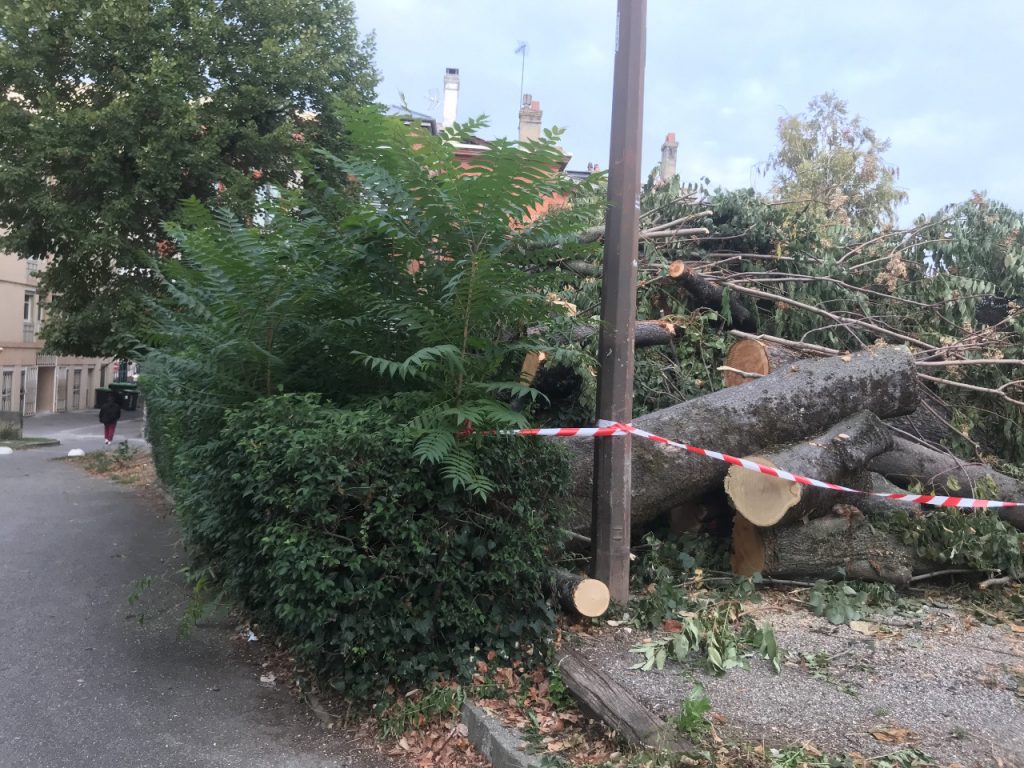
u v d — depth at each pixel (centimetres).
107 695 430
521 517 412
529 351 467
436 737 373
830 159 2688
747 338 690
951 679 381
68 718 400
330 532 378
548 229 427
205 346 518
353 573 380
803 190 1792
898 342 773
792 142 2908
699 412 562
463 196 403
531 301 419
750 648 419
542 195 409
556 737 346
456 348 386
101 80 1452
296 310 479
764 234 807
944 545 534
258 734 389
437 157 412
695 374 719
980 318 845
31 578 676
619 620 462
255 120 1552
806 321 780
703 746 309
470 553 404
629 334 482
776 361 679
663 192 845
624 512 481
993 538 531
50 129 1348
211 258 473
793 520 530
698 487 554
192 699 429
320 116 1586
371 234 454
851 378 596
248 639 525
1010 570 536
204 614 550
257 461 394
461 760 357
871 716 337
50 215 1382
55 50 1443
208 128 1452
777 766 291
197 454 521
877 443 585
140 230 1458
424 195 411
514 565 404
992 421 734
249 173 1520
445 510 392
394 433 385
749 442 558
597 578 481
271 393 491
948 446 731
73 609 585
